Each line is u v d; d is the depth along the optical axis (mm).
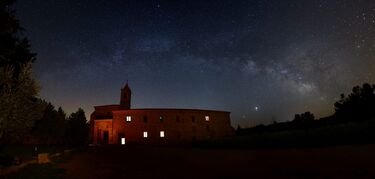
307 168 13758
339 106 31844
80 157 27344
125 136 60281
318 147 20969
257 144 30453
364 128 19750
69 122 55406
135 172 16672
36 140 47750
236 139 34656
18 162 18062
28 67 14344
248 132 45500
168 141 60156
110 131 61656
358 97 30359
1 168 15391
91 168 18625
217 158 22188
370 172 11297
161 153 30234
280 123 40344
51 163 20375
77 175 15555
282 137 27016
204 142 42438
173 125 61625
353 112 29656
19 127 13461
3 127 12477
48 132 45812
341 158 14617
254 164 17156
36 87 14305
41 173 15320
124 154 30594
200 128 63406
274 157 18672
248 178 13227
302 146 24312
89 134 63844
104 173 16328
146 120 61281
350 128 20688
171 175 15203
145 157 26531
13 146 38312
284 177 12648
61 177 14703
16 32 24562
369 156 13906
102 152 34000
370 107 28672
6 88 13258
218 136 64625
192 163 20141
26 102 14039
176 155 27172
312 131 23703
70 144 53188
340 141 21094
